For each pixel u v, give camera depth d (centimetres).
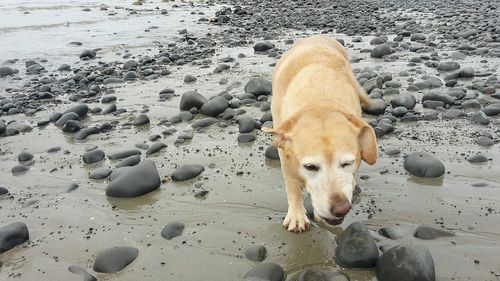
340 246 88
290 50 133
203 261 90
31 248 96
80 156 142
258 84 188
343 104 100
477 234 92
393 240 91
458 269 82
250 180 121
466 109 160
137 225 103
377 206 104
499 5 406
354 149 89
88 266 90
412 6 432
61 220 107
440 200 106
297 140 91
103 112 179
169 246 95
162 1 530
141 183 116
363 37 295
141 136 155
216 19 376
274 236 97
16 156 144
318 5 460
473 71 196
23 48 291
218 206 110
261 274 82
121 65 251
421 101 169
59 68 247
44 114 183
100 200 115
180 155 138
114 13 426
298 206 100
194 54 268
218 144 144
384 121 149
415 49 247
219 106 168
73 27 354
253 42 294
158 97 194
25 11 422
